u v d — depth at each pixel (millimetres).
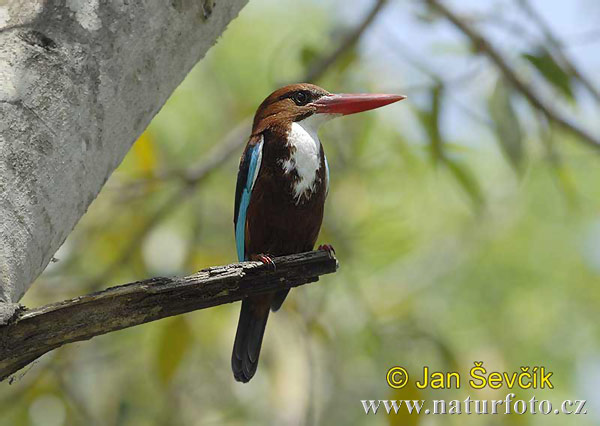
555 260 14586
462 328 13891
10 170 4480
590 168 14141
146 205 11602
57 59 4711
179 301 4824
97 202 11148
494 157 13805
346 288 12180
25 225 4504
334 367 11227
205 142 13438
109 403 11211
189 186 10633
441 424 10297
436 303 13883
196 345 11258
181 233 12336
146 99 5219
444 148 10148
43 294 10312
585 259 14609
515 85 10250
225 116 13680
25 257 4508
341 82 12109
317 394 10820
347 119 12016
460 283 14195
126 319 4625
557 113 10359
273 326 10812
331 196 11914
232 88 13859
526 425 10305
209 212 12820
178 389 11133
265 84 13820
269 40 14125
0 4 4816
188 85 13773
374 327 10531
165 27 5207
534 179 14008
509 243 14562
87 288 10375
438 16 10570
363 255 12727
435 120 10016
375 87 12023
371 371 11992
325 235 11406
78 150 4770
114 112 4977
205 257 10930
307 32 14094
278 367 10617
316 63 10852
